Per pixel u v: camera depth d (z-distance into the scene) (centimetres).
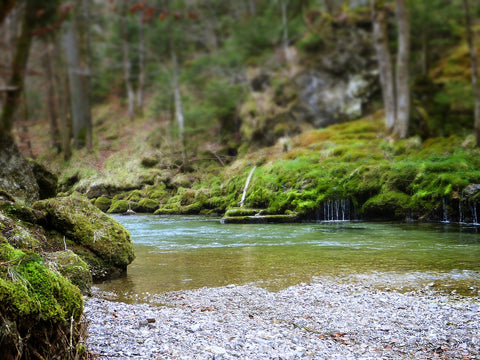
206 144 2705
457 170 1605
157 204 2212
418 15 2609
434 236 1188
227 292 644
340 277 728
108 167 2492
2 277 290
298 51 2838
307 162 2009
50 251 672
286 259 895
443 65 2727
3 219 623
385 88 2294
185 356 377
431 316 519
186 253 984
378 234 1255
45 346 296
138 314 520
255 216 1677
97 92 3788
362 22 2703
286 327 491
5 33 425
